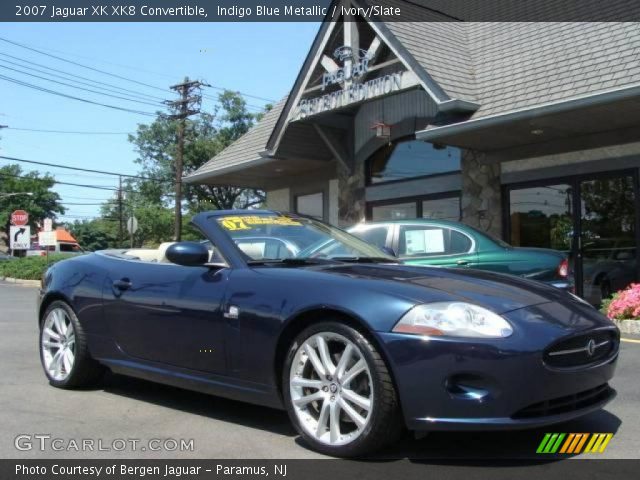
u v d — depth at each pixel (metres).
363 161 14.34
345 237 5.21
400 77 11.21
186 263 4.23
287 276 3.93
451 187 12.68
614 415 4.33
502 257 7.60
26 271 24.05
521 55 11.23
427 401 3.26
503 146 11.56
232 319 3.99
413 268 4.18
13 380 5.57
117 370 4.84
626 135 10.13
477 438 3.86
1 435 4.03
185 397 4.98
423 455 3.58
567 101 8.99
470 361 3.20
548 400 3.30
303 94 13.30
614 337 3.84
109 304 4.84
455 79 10.94
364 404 3.44
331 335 3.58
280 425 4.22
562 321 3.47
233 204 42.28
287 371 3.75
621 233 10.24
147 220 52.59
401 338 3.31
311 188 15.92
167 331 4.39
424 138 10.85
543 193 11.30
